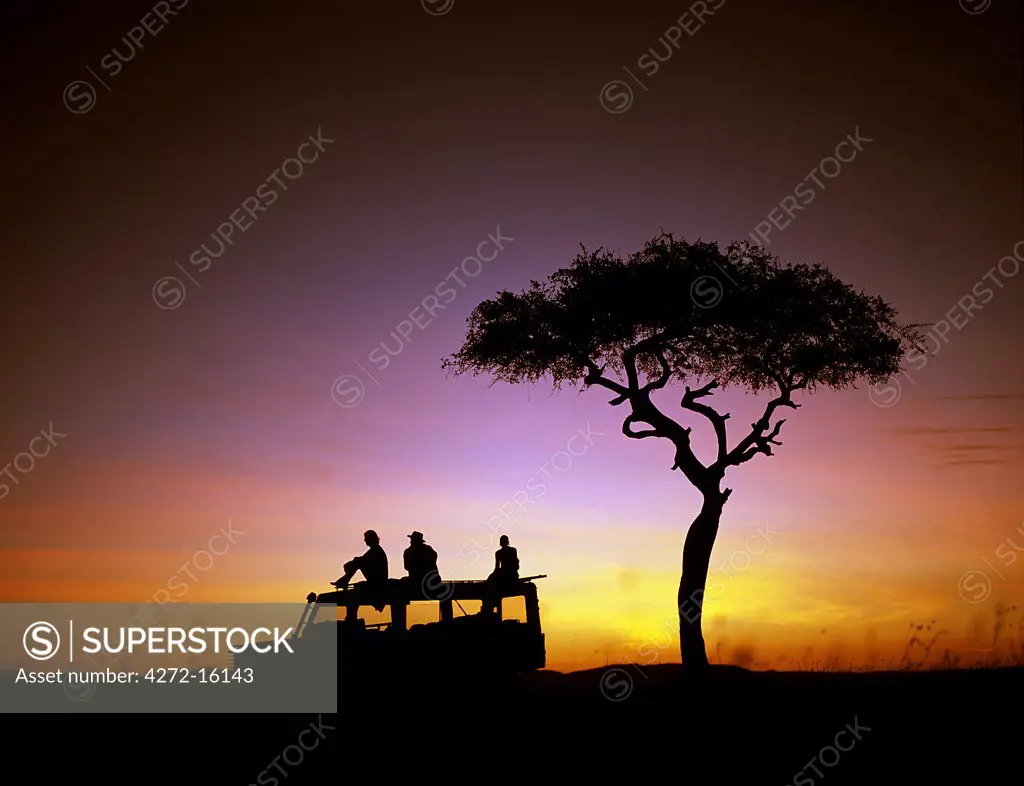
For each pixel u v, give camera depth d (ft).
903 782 61.21
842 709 79.77
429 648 73.56
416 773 63.82
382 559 76.43
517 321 104.27
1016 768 63.67
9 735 70.18
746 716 77.82
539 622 79.15
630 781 61.82
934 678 92.32
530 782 62.03
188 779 61.26
